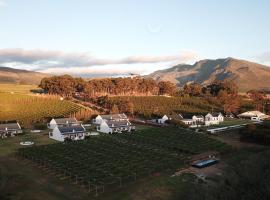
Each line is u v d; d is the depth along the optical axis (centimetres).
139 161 9325
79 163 8838
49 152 9875
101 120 15350
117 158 9506
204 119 16825
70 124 14062
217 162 9794
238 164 8288
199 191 6694
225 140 13038
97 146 10912
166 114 17800
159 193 7212
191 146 11388
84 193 7038
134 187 7506
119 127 14188
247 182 6538
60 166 8575
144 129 14300
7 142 11625
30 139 12194
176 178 8200
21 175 7969
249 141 12725
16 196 6669
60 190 7150
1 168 8444
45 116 16562
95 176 7838
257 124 13900
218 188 6500
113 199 6812
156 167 8819
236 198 6066
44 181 7656
